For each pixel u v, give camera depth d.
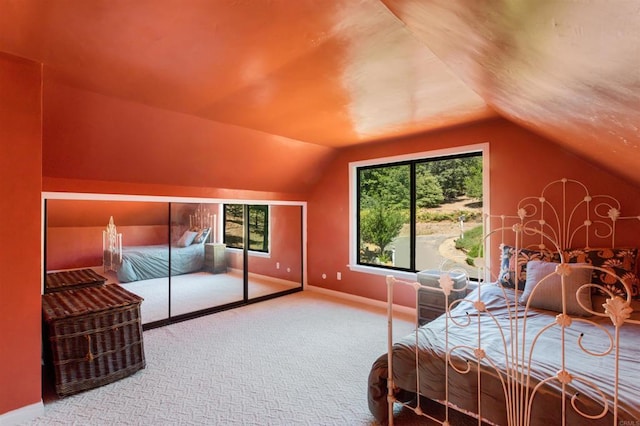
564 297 1.24
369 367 2.59
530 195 3.03
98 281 3.17
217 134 3.30
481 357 1.52
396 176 4.18
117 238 3.30
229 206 4.25
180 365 2.62
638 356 1.58
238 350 2.90
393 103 2.66
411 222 4.02
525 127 2.84
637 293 2.33
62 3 1.38
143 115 2.74
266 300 4.52
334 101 2.61
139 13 1.45
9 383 1.89
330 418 1.96
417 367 1.74
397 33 1.60
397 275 4.03
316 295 4.79
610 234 2.64
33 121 1.98
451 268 3.65
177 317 3.68
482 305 1.54
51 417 1.96
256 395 2.19
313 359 2.72
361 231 4.55
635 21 0.53
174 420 1.94
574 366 1.48
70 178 2.95
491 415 1.48
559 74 1.02
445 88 2.33
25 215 1.96
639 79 0.75
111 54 1.84
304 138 3.86
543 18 0.70
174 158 3.31
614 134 1.37
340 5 1.37
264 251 4.63
